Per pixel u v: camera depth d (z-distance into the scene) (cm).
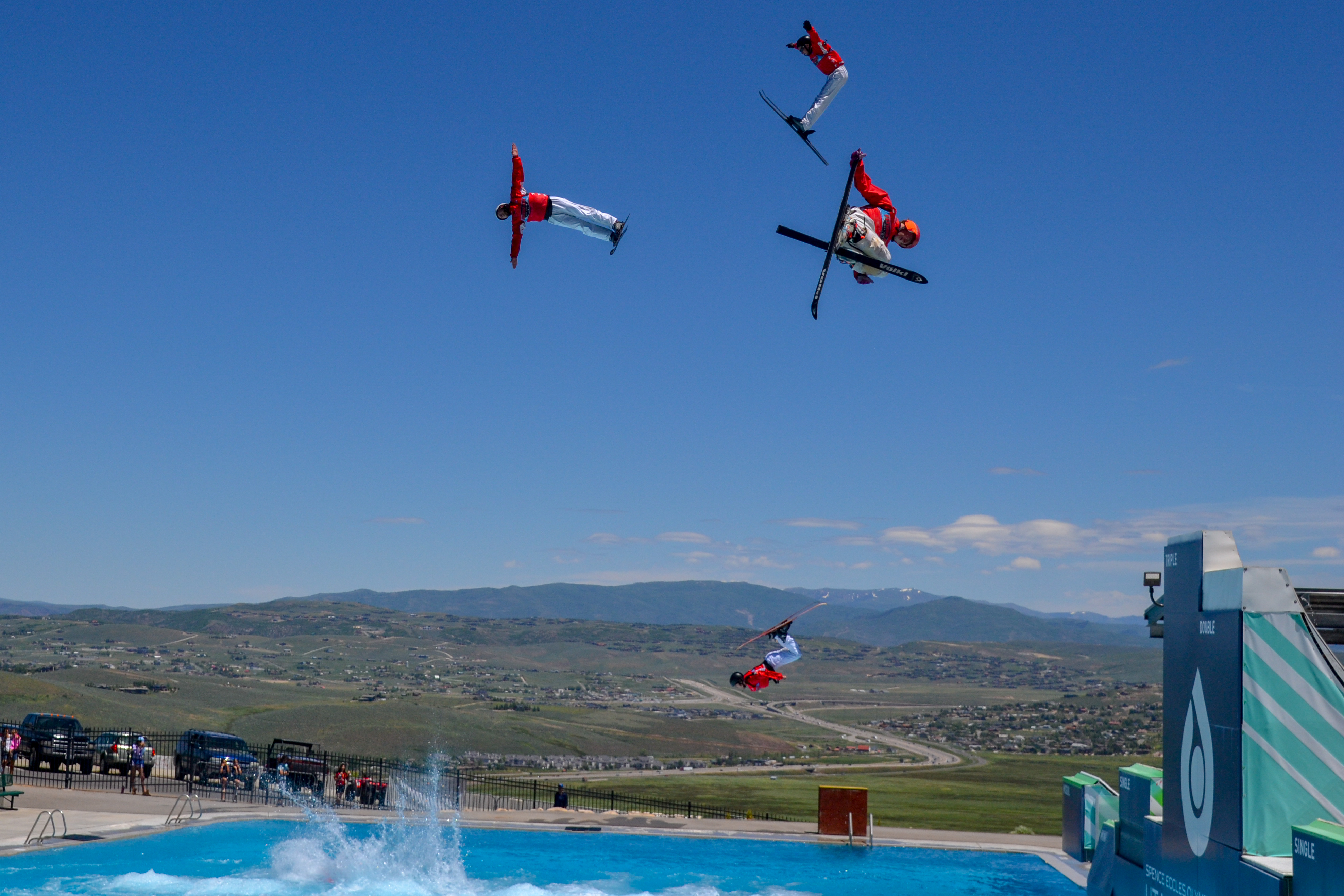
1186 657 1470
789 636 1802
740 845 3092
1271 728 1275
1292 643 1287
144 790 3500
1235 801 1287
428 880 2575
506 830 3219
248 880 2481
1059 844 3191
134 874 2473
